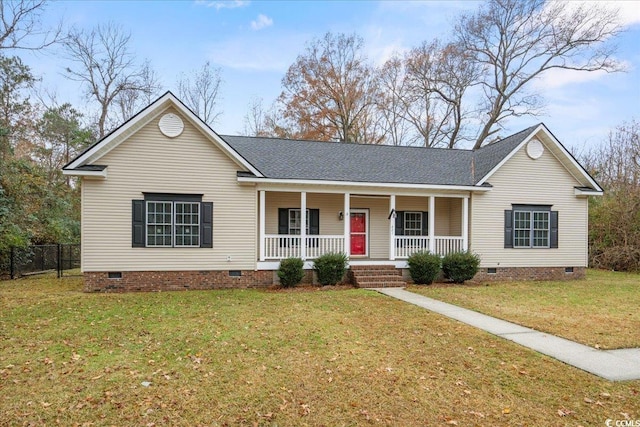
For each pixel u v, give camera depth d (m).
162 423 4.09
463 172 16.53
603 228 20.97
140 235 12.54
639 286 14.14
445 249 15.75
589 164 29.30
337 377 5.31
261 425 4.08
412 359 6.04
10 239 14.82
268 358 6.01
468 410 4.46
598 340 7.05
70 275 16.66
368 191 14.81
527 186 16.05
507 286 13.95
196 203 12.99
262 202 13.66
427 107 35.09
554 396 4.84
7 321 8.23
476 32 30.95
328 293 12.04
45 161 27.39
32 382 5.07
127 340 6.89
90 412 4.30
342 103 33.72
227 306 9.95
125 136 12.41
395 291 12.46
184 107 12.55
